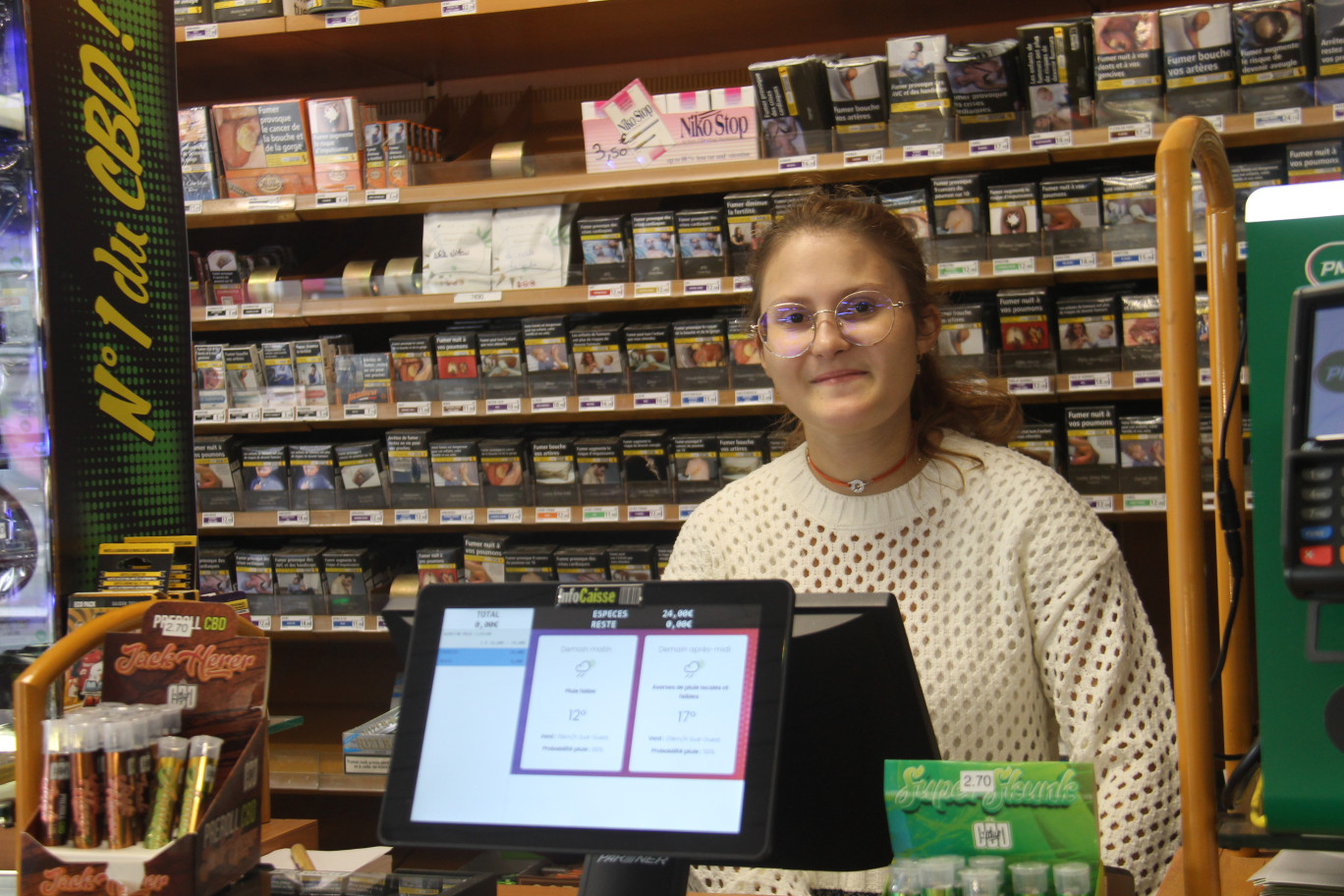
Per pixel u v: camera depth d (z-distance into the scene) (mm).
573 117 4301
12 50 2020
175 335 2242
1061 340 3338
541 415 3730
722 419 3885
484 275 3709
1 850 1358
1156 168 852
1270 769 712
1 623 2145
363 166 3770
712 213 3510
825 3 3645
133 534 2115
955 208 3338
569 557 3668
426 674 913
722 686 843
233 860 1064
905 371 1383
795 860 1055
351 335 3932
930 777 841
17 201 2100
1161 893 1017
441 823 864
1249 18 3055
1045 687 1451
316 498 3871
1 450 2158
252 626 1215
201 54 4035
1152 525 3664
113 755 1042
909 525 1497
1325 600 673
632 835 818
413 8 3686
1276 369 733
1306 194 745
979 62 3262
